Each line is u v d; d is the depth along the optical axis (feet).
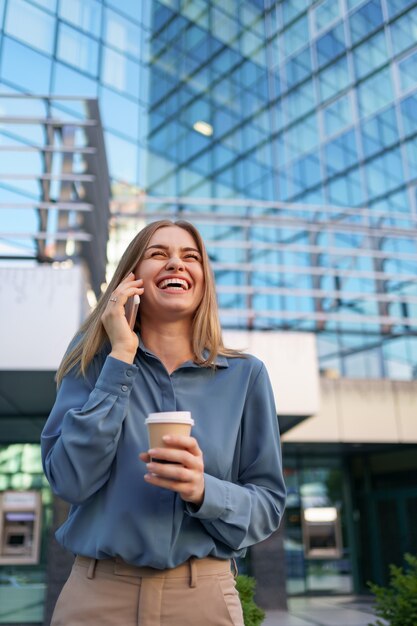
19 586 27.91
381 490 38.55
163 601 4.11
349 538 38.14
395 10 59.77
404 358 40.60
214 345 5.04
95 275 25.03
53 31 46.75
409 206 53.26
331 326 43.83
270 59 74.54
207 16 73.26
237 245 28.07
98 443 4.13
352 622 27.20
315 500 38.29
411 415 31.71
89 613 4.11
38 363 18.10
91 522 4.33
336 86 64.95
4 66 41.63
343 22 65.87
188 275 5.15
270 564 29.84
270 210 61.98
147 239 5.26
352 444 32.83
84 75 49.29
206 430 4.67
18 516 29.01
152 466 3.68
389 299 29.19
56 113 40.34
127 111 53.72
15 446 29.94
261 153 69.10
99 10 53.83
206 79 72.13
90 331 5.00
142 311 5.19
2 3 42.73
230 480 4.81
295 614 29.37
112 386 4.35
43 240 20.01
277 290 27.43
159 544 4.10
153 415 3.80
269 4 77.82
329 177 62.23
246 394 5.07
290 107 69.26
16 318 18.42
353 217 55.67
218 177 69.62
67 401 4.74
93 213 22.03
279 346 24.12
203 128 70.95
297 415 24.07
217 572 4.38
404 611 13.55
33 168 28.45
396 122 56.95
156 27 67.87
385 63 59.67
